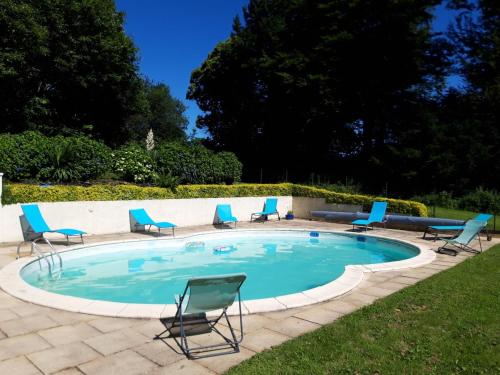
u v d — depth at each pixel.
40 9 21.14
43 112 23.14
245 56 29.86
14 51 19.67
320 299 5.88
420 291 6.11
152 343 4.32
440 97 27.14
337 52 24.97
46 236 11.52
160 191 14.57
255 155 31.55
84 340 4.39
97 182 15.02
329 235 14.34
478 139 24.09
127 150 16.44
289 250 12.03
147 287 7.90
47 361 3.85
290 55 25.95
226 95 32.62
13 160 12.62
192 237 12.87
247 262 10.34
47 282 8.16
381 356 3.81
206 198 16.05
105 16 24.00
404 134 25.20
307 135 28.36
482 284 6.53
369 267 8.12
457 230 13.10
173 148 17.84
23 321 4.96
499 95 23.31
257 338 4.48
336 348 4.00
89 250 10.59
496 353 3.85
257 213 17.47
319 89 24.64
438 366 3.60
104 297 7.23
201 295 4.21
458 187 23.98
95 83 25.20
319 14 26.17
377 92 25.36
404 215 15.12
